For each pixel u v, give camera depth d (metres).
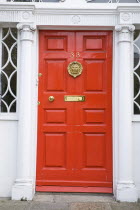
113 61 4.64
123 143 4.40
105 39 4.72
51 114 4.70
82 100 4.69
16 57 4.68
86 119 4.68
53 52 4.74
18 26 4.48
